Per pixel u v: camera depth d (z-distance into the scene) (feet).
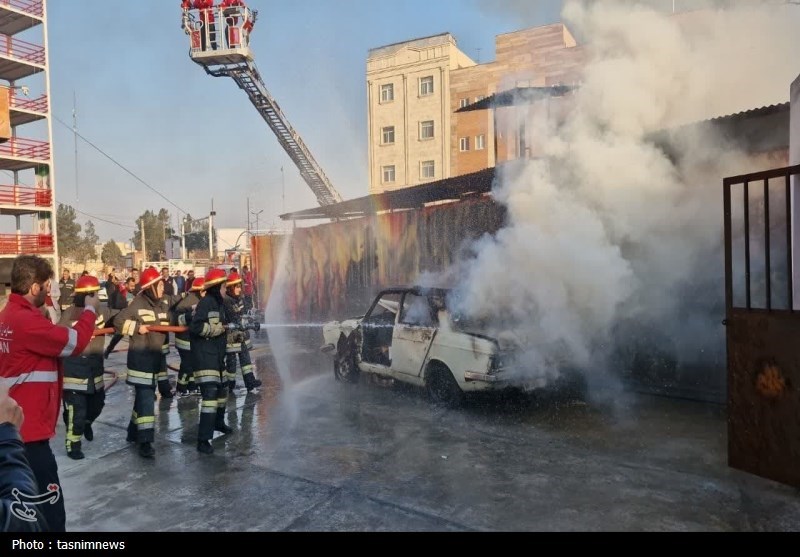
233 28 39.29
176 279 46.93
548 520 10.39
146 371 14.67
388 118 83.10
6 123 49.49
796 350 10.88
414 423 16.75
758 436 11.75
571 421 16.76
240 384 23.16
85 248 174.09
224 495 11.88
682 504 10.94
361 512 10.88
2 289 24.26
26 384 8.77
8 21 84.99
